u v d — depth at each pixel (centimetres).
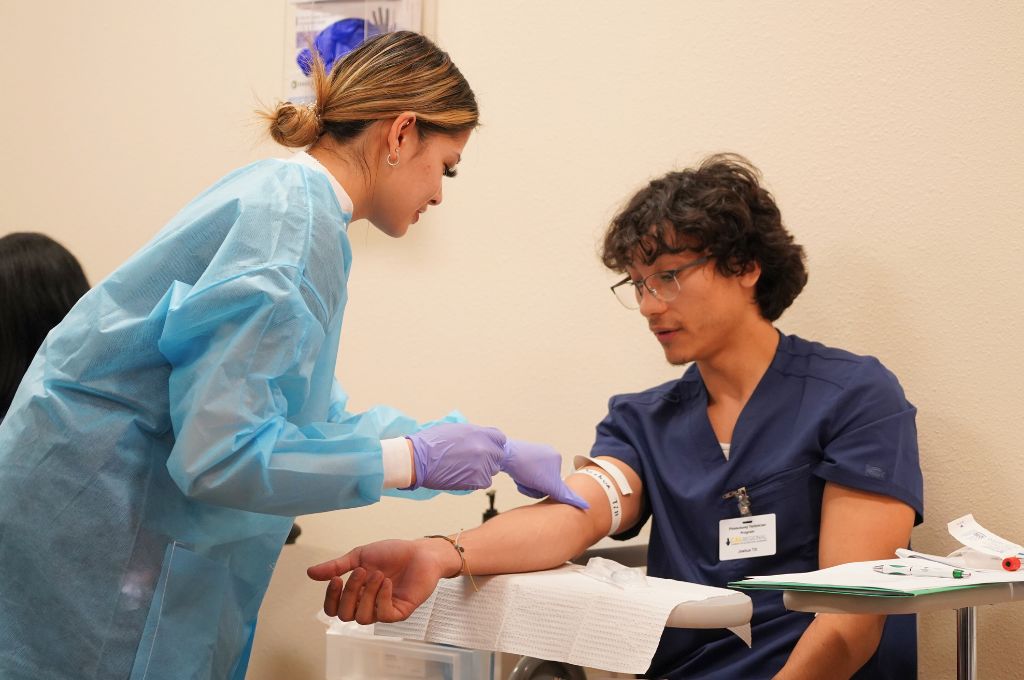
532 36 221
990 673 177
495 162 224
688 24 204
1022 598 115
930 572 119
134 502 118
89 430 117
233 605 129
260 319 112
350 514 237
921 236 183
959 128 180
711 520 160
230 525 124
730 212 157
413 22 232
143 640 117
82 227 274
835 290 190
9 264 172
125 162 269
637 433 173
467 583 133
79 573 117
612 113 212
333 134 133
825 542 150
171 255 120
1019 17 176
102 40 273
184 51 262
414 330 233
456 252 229
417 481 127
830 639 139
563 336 216
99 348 118
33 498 117
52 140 279
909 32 184
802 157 193
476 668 140
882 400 154
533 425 219
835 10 190
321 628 204
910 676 156
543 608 125
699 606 114
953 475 179
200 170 259
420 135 134
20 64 283
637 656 114
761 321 166
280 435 114
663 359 205
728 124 200
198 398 109
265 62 251
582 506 156
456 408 228
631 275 165
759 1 197
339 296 125
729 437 165
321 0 242
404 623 136
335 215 124
